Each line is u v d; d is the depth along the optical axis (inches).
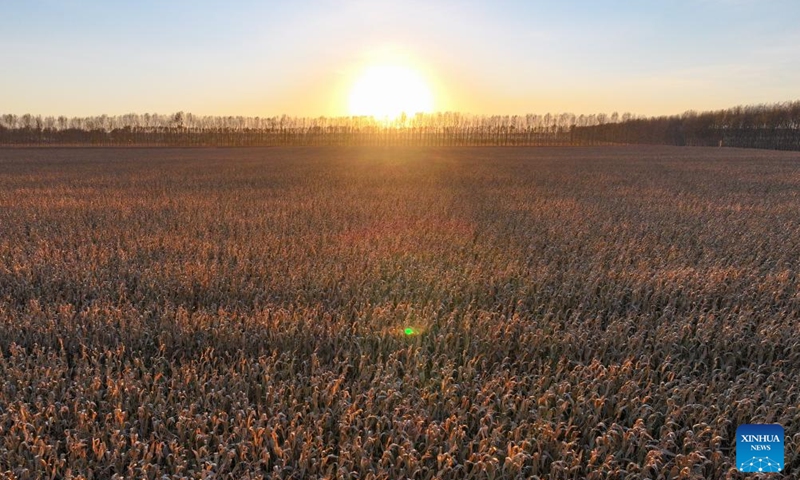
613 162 1841.8
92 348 219.5
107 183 1011.3
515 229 500.4
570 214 605.9
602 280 328.2
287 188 901.8
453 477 156.7
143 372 202.8
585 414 183.9
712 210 653.3
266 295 293.3
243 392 187.5
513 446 164.6
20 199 736.3
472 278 322.7
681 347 232.4
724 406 186.9
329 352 229.6
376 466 159.6
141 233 473.4
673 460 165.6
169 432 168.9
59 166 1578.5
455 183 1008.2
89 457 164.1
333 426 180.9
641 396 199.3
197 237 462.9
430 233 470.6
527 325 251.0
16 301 289.3
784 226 519.5
